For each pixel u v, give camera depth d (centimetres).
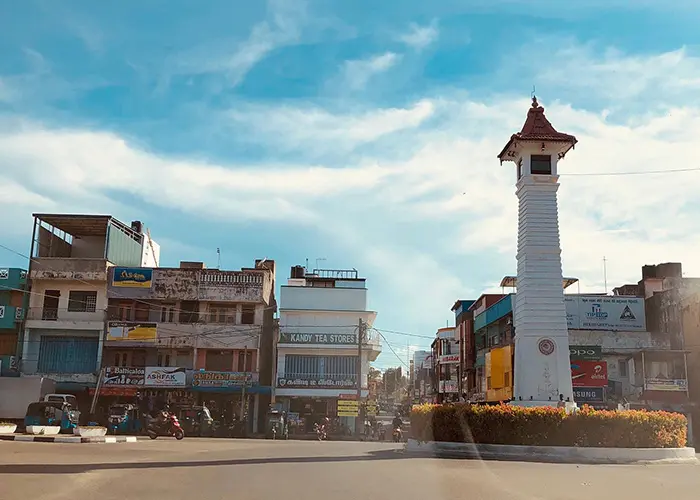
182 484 1398
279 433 4888
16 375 5247
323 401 5647
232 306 5588
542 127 3109
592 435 2412
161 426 3644
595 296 5456
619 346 5066
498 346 5616
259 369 5506
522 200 3109
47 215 5459
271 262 6519
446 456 2375
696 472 1912
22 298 5428
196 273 5547
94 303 5509
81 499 1188
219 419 5325
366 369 5719
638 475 1797
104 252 5503
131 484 1377
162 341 5400
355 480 1522
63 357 5397
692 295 4884
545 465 2045
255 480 1488
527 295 2995
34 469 1580
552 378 2922
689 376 4816
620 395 4894
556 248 3027
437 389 8281
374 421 5581
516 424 2450
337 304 5944
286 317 5916
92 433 3116
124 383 5212
